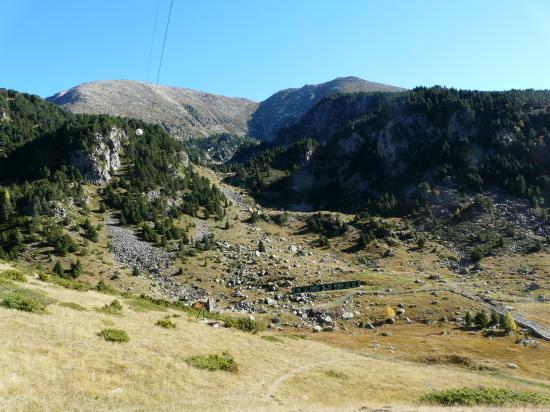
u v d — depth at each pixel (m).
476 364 68.06
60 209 157.50
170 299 115.19
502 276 133.62
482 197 194.00
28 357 26.03
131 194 188.25
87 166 195.50
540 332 87.62
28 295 39.44
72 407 21.02
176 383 29.44
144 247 151.50
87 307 43.22
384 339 87.31
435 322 100.25
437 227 185.62
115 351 31.97
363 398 38.50
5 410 18.86
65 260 127.62
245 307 112.81
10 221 144.62
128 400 24.34
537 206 182.88
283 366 43.88
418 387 45.12
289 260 152.88
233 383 33.59
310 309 109.06
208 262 145.00
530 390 51.16
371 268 150.12
